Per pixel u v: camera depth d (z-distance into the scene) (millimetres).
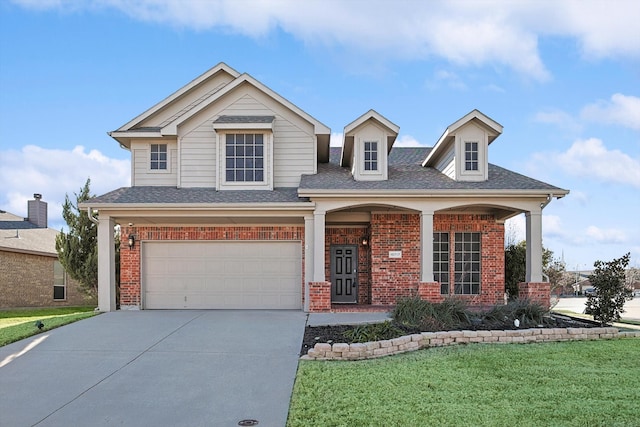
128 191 14445
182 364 7898
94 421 5559
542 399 6102
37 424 5484
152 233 14109
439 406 5812
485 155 14062
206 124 14945
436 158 16016
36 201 24797
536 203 13180
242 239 14156
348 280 15852
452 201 13172
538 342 9859
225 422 5492
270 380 7035
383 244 14891
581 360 8195
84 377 7258
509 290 16984
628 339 10258
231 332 10180
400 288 14805
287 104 14828
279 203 13039
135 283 13938
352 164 15438
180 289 14094
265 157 14484
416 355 8547
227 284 14125
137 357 8336
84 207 13070
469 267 15273
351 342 8875
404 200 13188
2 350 8836
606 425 5254
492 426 5191
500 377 7109
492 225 15234
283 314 12578
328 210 13188
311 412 5648
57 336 9883
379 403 5930
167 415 5727
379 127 14406
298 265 14148
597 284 12062
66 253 17172
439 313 10688
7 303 18781
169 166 15258
